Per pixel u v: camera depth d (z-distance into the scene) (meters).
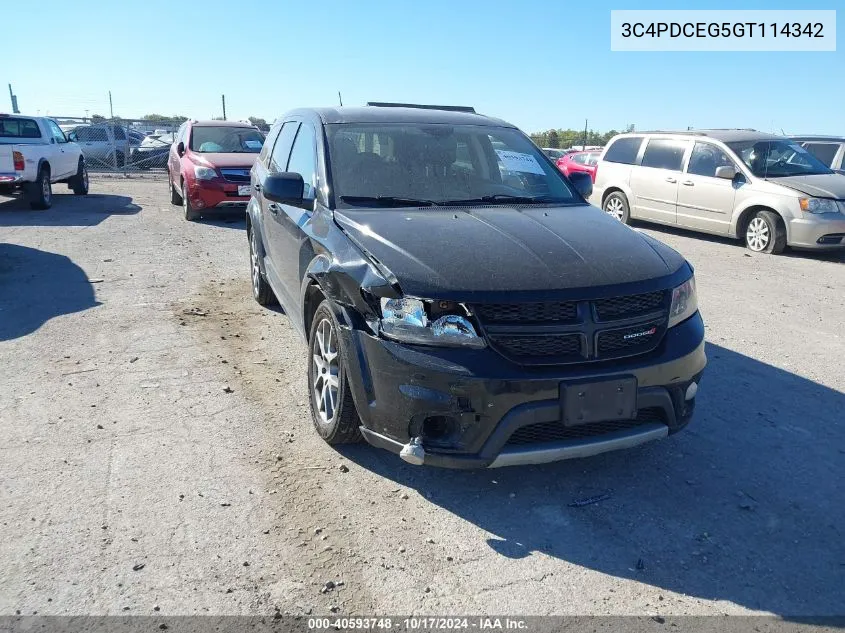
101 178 22.34
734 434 4.39
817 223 9.98
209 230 11.62
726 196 11.04
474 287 3.28
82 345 5.73
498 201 4.54
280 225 5.21
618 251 3.73
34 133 14.32
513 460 3.32
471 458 3.29
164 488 3.62
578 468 3.95
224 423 4.38
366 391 3.47
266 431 4.28
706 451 4.17
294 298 4.79
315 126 4.99
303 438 4.20
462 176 4.69
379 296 3.41
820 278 8.90
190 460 3.91
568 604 2.88
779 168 10.99
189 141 13.27
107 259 8.98
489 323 3.26
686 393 3.63
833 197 10.02
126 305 6.89
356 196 4.35
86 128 23.11
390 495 3.63
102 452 3.98
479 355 3.24
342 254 3.76
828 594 2.96
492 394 3.19
